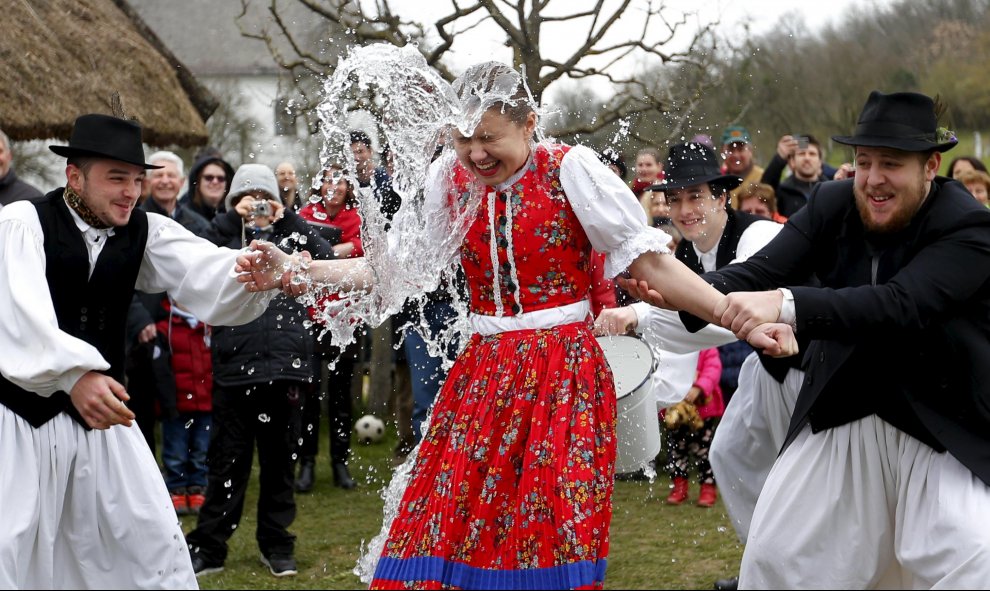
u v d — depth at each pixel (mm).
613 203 3281
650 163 5840
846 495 3543
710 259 5055
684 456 6508
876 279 3561
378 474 7562
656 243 3303
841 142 3486
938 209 3477
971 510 3293
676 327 4227
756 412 4387
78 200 3801
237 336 5367
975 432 3381
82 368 3471
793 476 3604
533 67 5176
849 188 3691
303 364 5461
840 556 3541
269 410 5387
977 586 3225
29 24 7523
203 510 5406
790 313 3330
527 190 3355
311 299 3826
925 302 3326
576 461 3186
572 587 3082
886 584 3598
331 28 5586
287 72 5836
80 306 3793
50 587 3674
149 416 6723
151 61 8242
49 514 3656
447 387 3463
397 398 7781
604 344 4109
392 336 7594
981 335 3408
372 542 3744
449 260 3564
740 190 6684
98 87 7617
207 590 5043
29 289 3592
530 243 3352
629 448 3852
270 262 3793
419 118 3471
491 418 3299
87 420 3535
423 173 3521
